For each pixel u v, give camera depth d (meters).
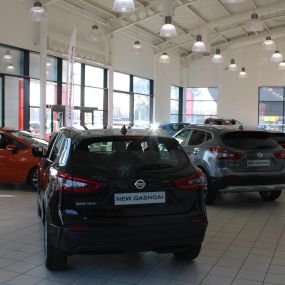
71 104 11.44
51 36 13.80
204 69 25.36
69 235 3.63
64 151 4.10
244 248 4.94
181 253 4.43
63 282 3.88
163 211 3.80
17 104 13.23
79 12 15.06
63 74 15.05
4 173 8.45
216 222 6.19
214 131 7.46
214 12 18.62
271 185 7.08
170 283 3.88
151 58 21.41
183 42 21.81
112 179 3.72
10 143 8.52
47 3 13.21
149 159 3.97
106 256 4.60
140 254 4.66
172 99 24.73
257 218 6.46
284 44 23.88
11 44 12.41
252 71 24.50
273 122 24.58
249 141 7.21
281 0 18.05
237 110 24.80
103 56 16.97
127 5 8.12
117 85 18.80
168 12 13.81
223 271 4.19
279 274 4.12
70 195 3.69
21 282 3.88
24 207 7.03
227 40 24.33
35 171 8.52
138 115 20.75
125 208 3.72
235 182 6.95
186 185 3.88
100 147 3.99
